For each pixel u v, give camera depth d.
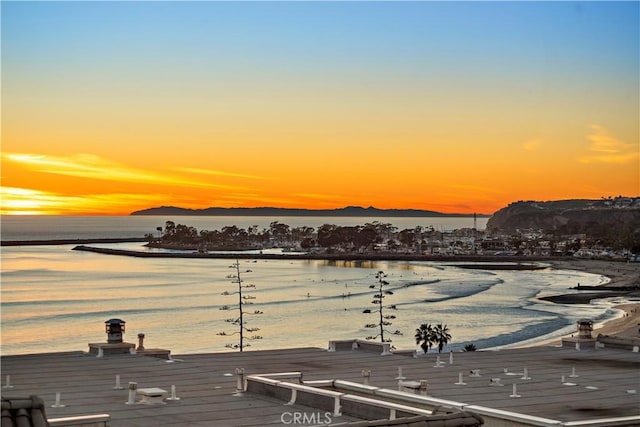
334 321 181.38
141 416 25.27
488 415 25.19
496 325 173.75
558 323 175.75
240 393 28.12
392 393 26.83
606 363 40.06
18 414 17.52
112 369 35.59
